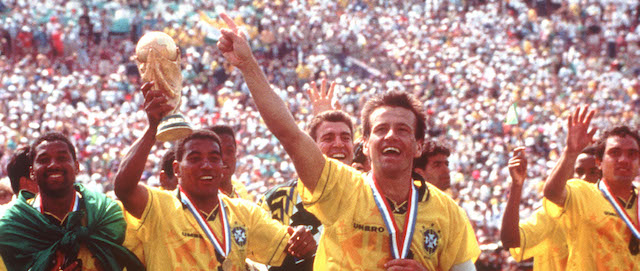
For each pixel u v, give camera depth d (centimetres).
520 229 1182
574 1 7688
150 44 869
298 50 6800
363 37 6881
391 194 863
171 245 955
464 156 5231
